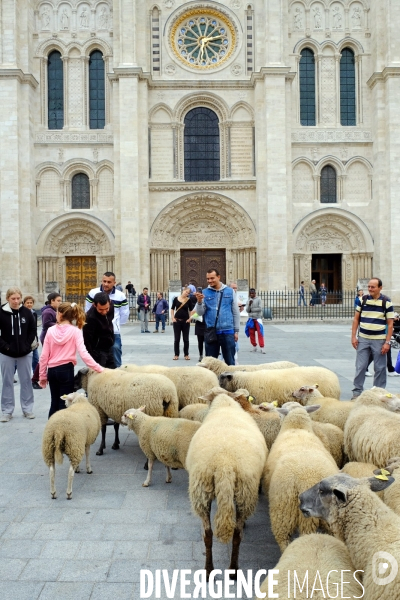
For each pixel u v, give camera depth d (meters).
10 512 6.79
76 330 9.28
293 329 31.38
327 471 5.23
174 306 18.75
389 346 11.81
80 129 41.94
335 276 43.59
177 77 42.44
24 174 40.16
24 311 11.53
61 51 42.06
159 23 42.44
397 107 39.84
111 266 41.94
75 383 9.72
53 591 5.08
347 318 36.19
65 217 41.72
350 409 7.89
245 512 5.38
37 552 5.79
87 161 41.81
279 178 40.03
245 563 5.61
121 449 9.46
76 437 7.22
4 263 39.06
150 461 7.65
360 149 42.22
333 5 42.69
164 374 9.77
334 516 4.34
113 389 8.77
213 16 42.84
